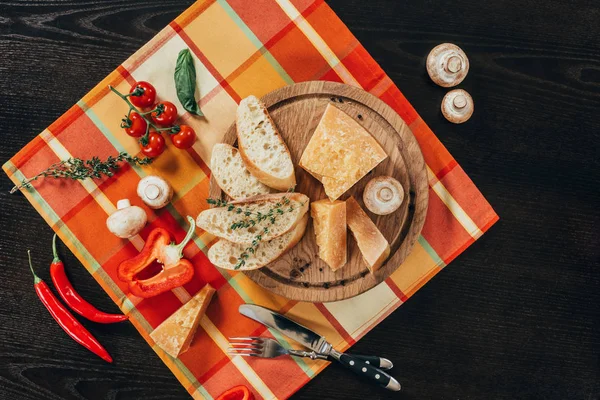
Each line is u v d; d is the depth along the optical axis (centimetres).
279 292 94
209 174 99
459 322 101
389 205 91
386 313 99
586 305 101
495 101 99
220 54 98
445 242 98
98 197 99
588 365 101
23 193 99
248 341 100
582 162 100
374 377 97
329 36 98
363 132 90
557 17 99
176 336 97
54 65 100
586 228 100
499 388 101
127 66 98
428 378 101
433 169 98
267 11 98
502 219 100
